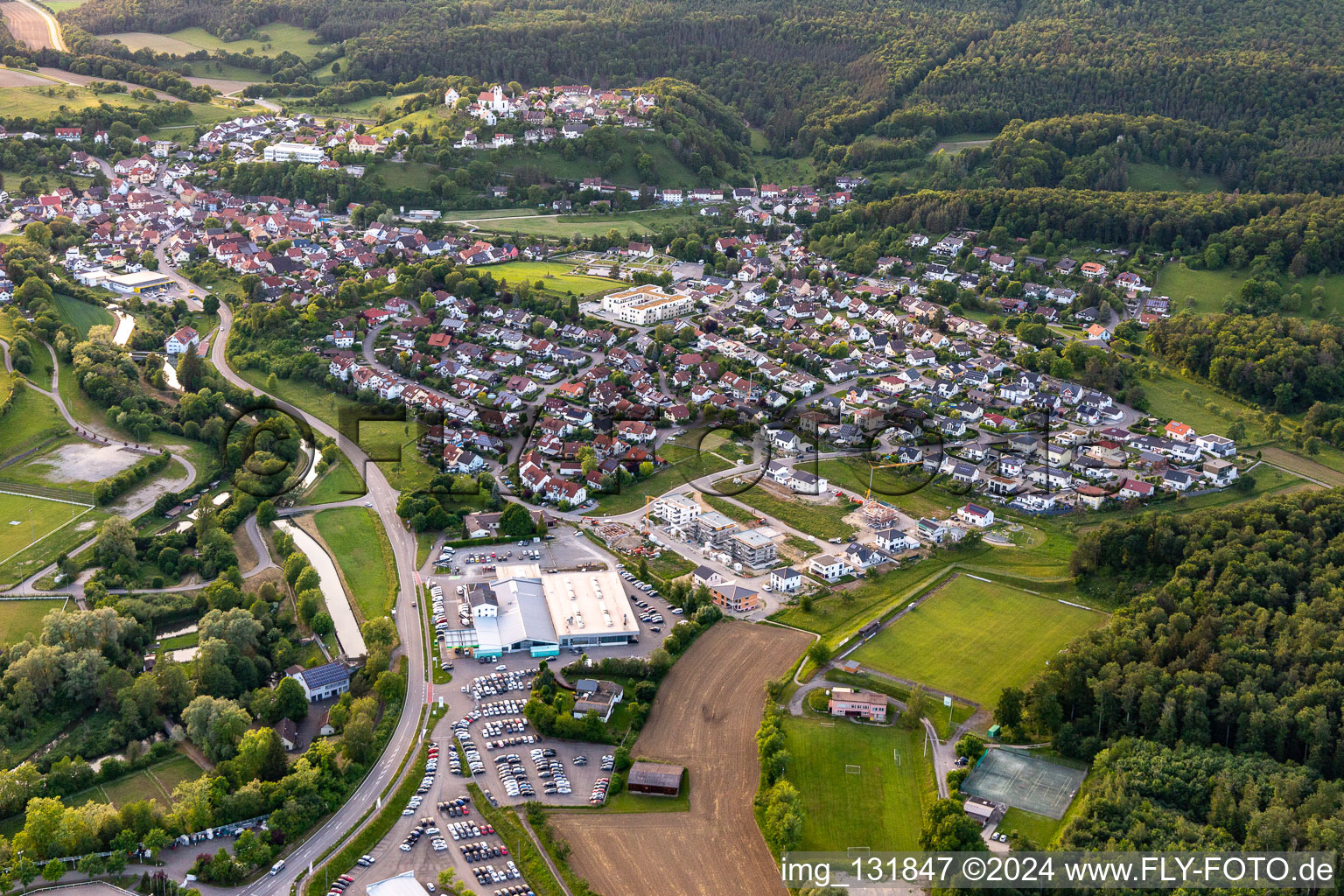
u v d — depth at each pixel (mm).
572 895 197875
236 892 196125
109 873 197500
